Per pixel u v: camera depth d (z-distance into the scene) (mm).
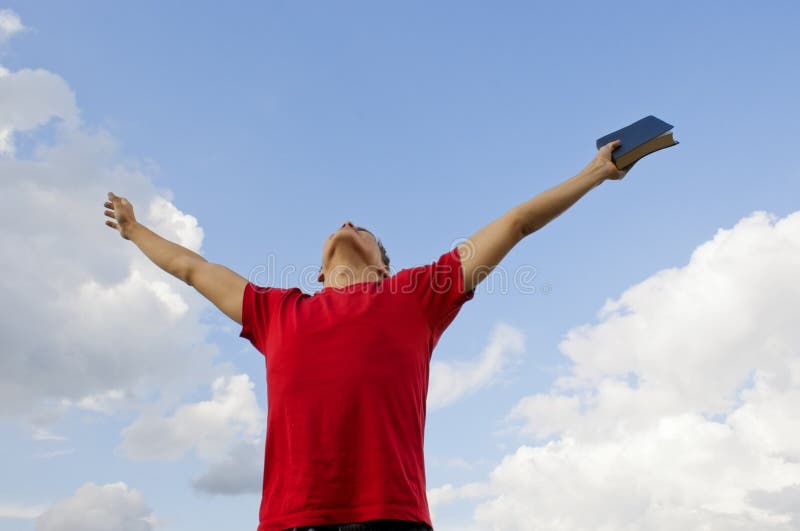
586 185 3529
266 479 3229
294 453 3117
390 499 2973
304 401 3193
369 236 4602
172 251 4160
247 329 3748
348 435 3102
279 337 3479
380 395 3180
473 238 3623
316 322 3439
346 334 3338
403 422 3195
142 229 4340
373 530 2928
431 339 3559
